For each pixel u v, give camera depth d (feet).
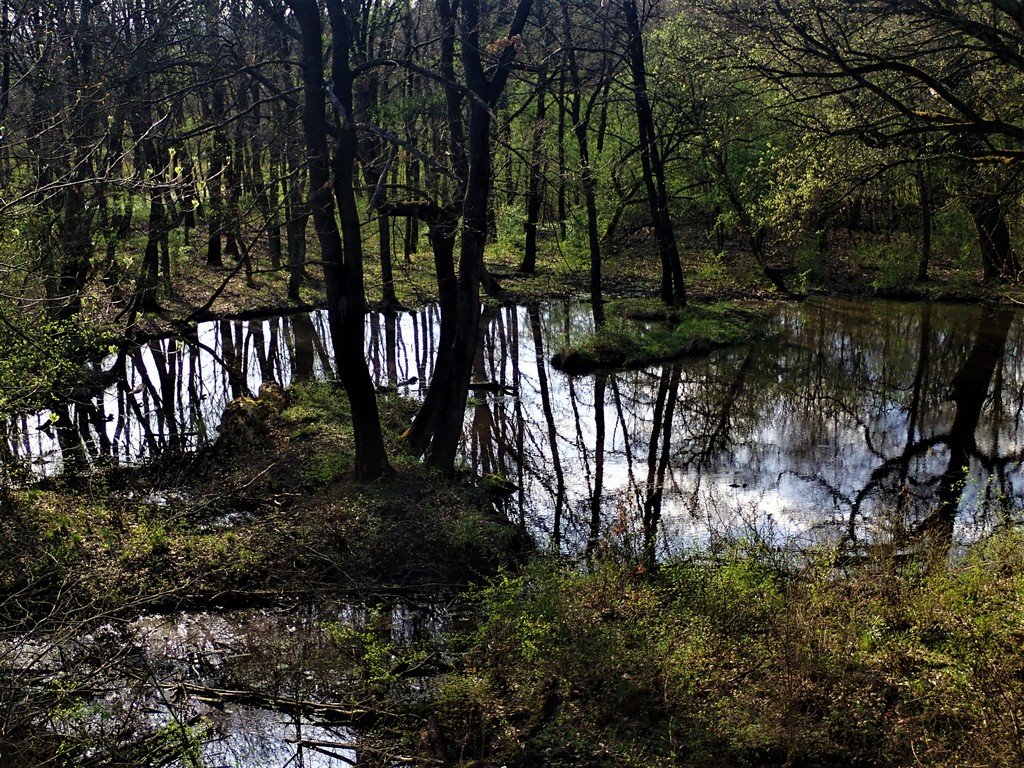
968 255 102.73
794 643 25.03
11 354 33.86
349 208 37.47
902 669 24.48
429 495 39.32
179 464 45.09
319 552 34.63
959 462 48.98
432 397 45.29
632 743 22.71
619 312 91.15
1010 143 58.65
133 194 30.37
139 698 25.27
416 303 96.12
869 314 93.20
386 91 63.36
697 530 39.09
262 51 57.47
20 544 32.48
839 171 49.37
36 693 22.80
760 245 114.42
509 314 94.58
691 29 58.75
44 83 40.29
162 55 44.75
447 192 45.39
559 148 65.41
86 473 41.68
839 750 22.04
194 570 32.91
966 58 44.21
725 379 69.26
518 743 23.09
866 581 29.25
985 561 29.96
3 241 31.99
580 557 35.91
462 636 28.99
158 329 76.79
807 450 51.98
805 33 43.60
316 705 25.14
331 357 73.46
